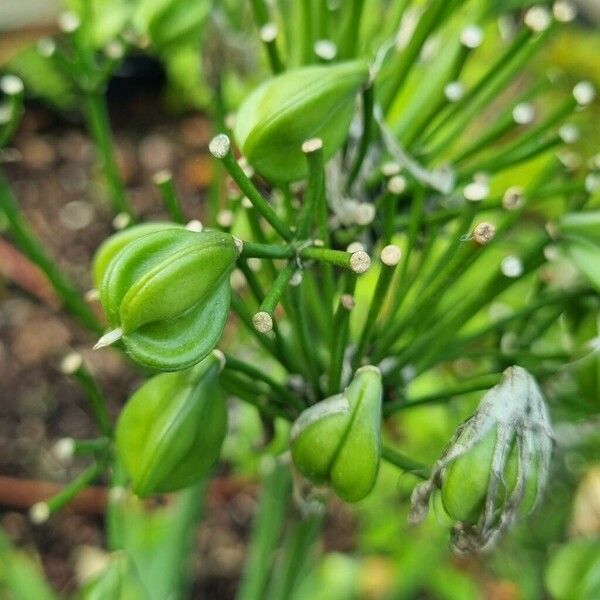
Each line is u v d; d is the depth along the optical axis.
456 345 0.20
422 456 0.29
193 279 0.15
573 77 0.47
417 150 0.20
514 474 0.16
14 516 0.38
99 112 0.23
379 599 0.36
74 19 0.22
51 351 0.43
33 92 0.50
